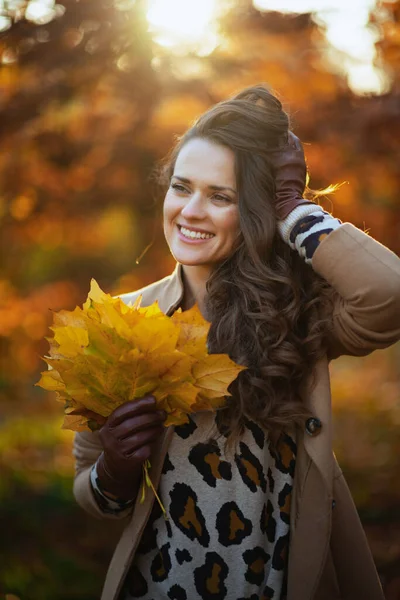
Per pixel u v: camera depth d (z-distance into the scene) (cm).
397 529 516
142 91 454
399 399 865
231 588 220
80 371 197
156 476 220
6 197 499
